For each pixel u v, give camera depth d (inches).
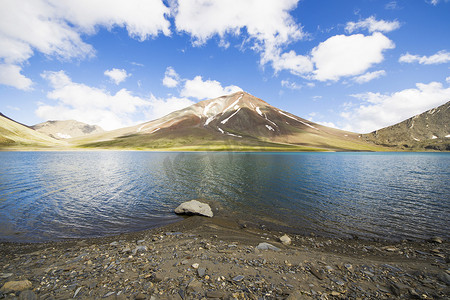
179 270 337.1
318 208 831.7
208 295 262.4
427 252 474.9
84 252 442.0
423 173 1902.1
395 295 274.2
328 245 517.3
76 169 1971.0
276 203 894.4
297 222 687.1
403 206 861.2
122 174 1663.4
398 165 2731.3
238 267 350.9
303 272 340.2
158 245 478.6
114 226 634.2
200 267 346.3
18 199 908.0
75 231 591.5
